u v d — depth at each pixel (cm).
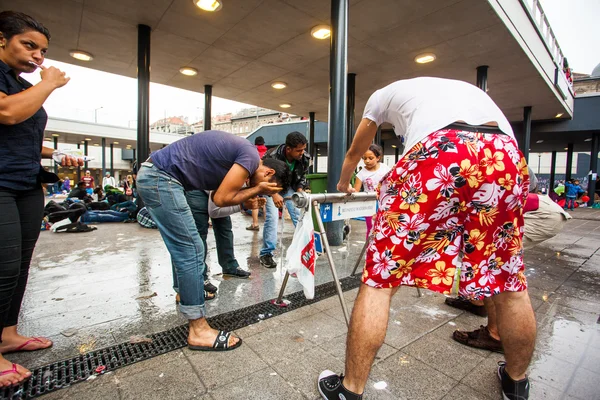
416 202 112
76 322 198
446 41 559
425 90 124
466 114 115
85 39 576
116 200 730
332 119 410
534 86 805
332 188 416
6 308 137
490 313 171
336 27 399
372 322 113
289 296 242
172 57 657
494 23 497
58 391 133
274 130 1838
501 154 111
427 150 111
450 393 136
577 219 906
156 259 351
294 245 195
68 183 2292
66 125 2144
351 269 316
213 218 280
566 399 133
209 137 174
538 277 312
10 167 134
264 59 663
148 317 206
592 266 356
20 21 128
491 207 112
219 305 225
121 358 158
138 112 553
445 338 185
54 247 408
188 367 152
